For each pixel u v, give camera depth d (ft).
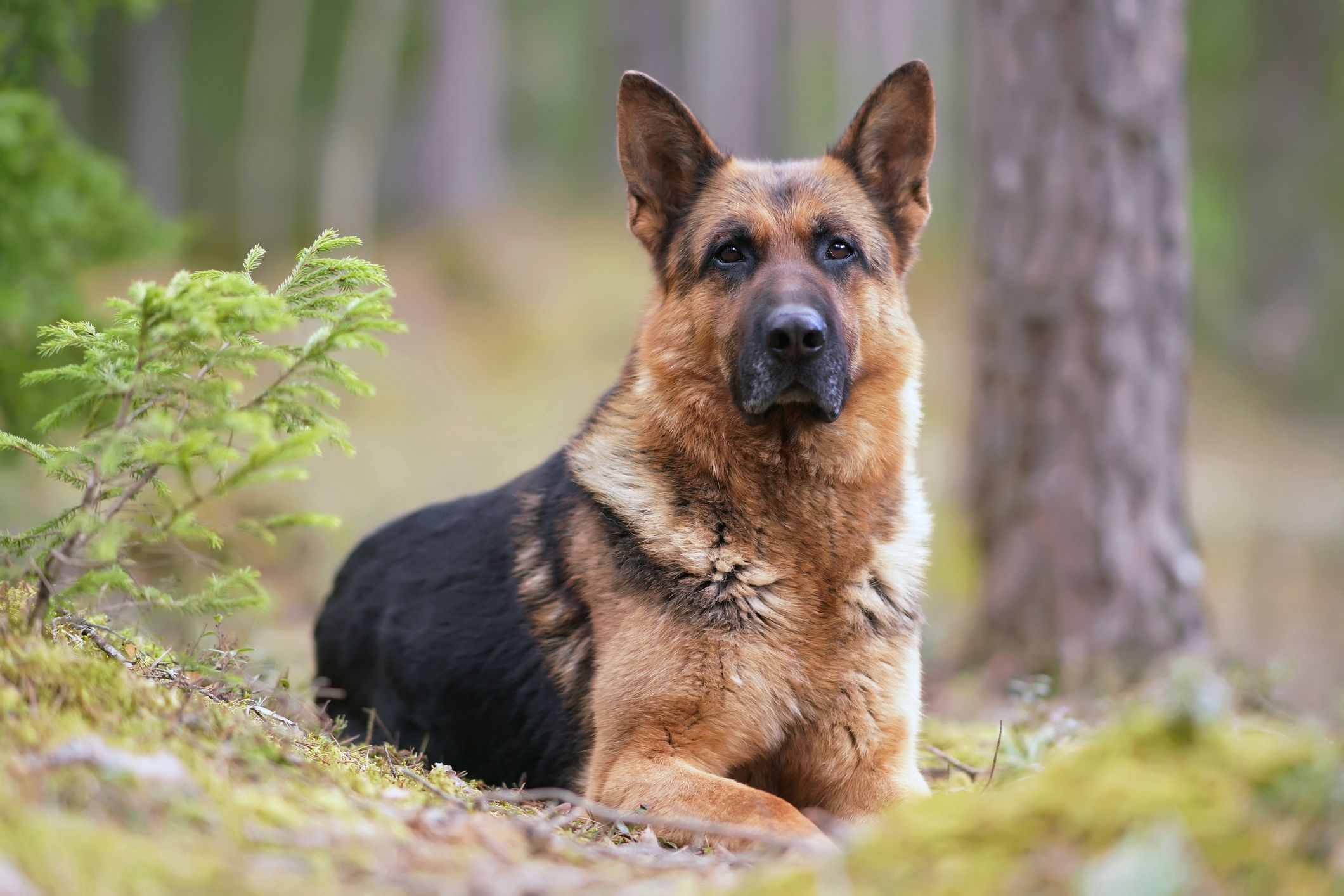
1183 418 38.75
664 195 25.86
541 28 191.93
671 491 22.30
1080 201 37.58
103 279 87.92
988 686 37.50
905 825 12.67
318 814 13.99
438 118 151.53
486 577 24.34
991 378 39.34
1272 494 103.96
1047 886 11.35
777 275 22.99
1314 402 144.97
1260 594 76.28
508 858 14.12
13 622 14.75
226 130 161.99
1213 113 155.53
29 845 10.89
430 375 110.83
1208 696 12.58
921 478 24.89
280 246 143.33
